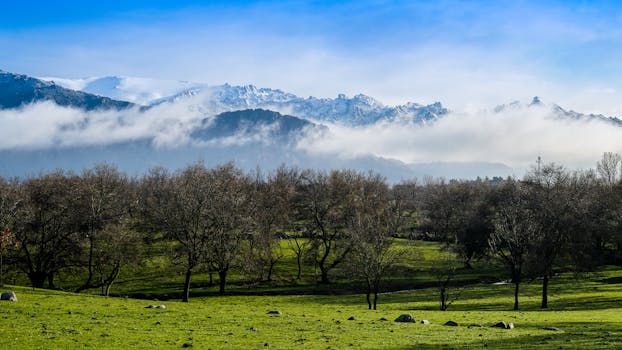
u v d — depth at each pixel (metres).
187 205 76.25
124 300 66.75
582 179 144.62
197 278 115.69
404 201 167.00
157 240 123.69
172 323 45.56
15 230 91.81
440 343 38.62
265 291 105.44
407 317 53.34
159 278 113.75
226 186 103.12
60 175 118.62
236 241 95.12
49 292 73.12
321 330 44.22
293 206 127.31
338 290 108.81
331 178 130.25
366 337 41.06
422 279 117.56
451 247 129.50
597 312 67.75
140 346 34.72
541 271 78.56
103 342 35.41
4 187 97.31
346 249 114.62
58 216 97.62
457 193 163.88
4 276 103.25
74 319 45.00
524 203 104.62
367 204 124.56
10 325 39.97
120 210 107.50
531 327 50.84
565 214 98.56
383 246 79.06
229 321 48.19
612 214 114.75
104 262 94.69
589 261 102.88
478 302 84.56
